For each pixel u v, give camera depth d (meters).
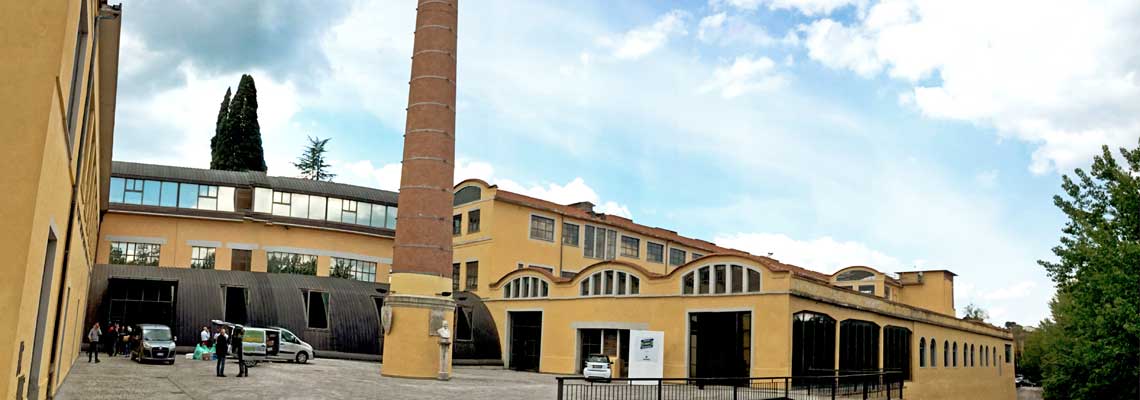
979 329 62.44
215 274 45.72
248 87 74.25
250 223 53.12
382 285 50.16
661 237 67.06
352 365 40.50
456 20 38.94
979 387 60.62
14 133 8.62
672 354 41.84
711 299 40.66
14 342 8.47
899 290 69.62
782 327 37.22
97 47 15.34
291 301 45.47
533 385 33.91
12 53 8.70
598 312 46.03
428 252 36.41
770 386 36.31
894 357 47.12
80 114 12.91
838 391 35.91
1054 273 37.78
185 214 51.34
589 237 61.28
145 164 51.91
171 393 22.77
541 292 49.91
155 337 33.88
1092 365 36.16
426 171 36.94
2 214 8.51
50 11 8.86
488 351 50.69
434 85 37.59
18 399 9.37
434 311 36.12
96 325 32.59
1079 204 37.34
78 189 14.95
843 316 41.84
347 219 56.53
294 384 27.52
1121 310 33.09
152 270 44.50
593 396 27.98
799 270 68.12
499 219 55.09
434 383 32.94
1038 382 81.94
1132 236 35.50
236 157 72.31
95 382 24.44
